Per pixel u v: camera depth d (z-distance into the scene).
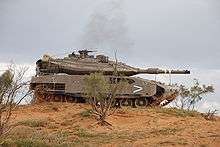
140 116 35.56
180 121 33.44
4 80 18.28
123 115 35.34
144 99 42.31
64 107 39.34
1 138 19.36
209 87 42.47
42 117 33.94
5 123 19.31
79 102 42.50
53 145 20.45
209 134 26.08
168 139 24.02
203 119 36.22
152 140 24.06
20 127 27.73
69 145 20.84
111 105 34.75
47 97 42.31
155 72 43.94
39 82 42.22
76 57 45.25
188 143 22.86
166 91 42.44
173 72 43.91
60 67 43.69
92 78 34.38
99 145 22.12
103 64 44.62
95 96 33.97
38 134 24.53
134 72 43.62
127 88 41.41
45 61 43.81
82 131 27.45
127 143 22.84
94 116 33.34
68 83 42.12
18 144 19.81
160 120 34.03
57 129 28.98
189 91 42.56
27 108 38.41
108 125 31.73
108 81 41.06
